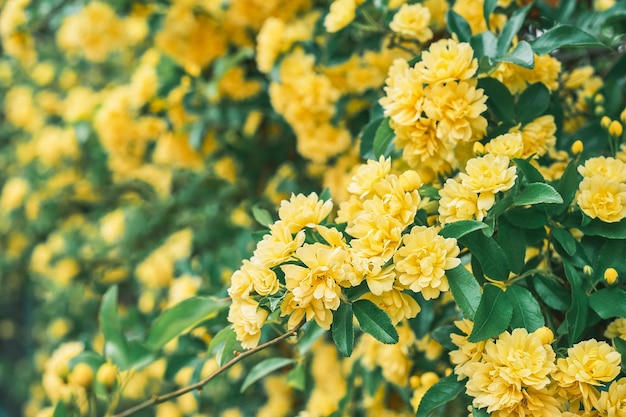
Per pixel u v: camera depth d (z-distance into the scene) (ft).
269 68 1.96
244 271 1.24
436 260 1.21
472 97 1.35
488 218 1.28
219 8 2.32
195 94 2.42
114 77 3.90
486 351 1.23
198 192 2.76
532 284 1.40
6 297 5.24
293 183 2.40
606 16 1.78
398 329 1.69
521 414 1.18
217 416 2.89
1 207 4.04
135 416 3.07
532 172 1.30
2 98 4.48
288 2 2.23
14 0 2.54
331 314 1.20
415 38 1.72
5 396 5.32
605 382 1.24
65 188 3.42
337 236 1.22
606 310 1.28
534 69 1.47
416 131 1.38
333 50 1.96
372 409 1.92
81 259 3.36
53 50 3.94
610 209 1.30
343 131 1.94
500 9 1.71
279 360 1.65
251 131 2.56
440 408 1.61
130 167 2.78
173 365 1.83
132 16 2.63
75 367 1.60
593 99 1.73
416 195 1.27
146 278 2.79
